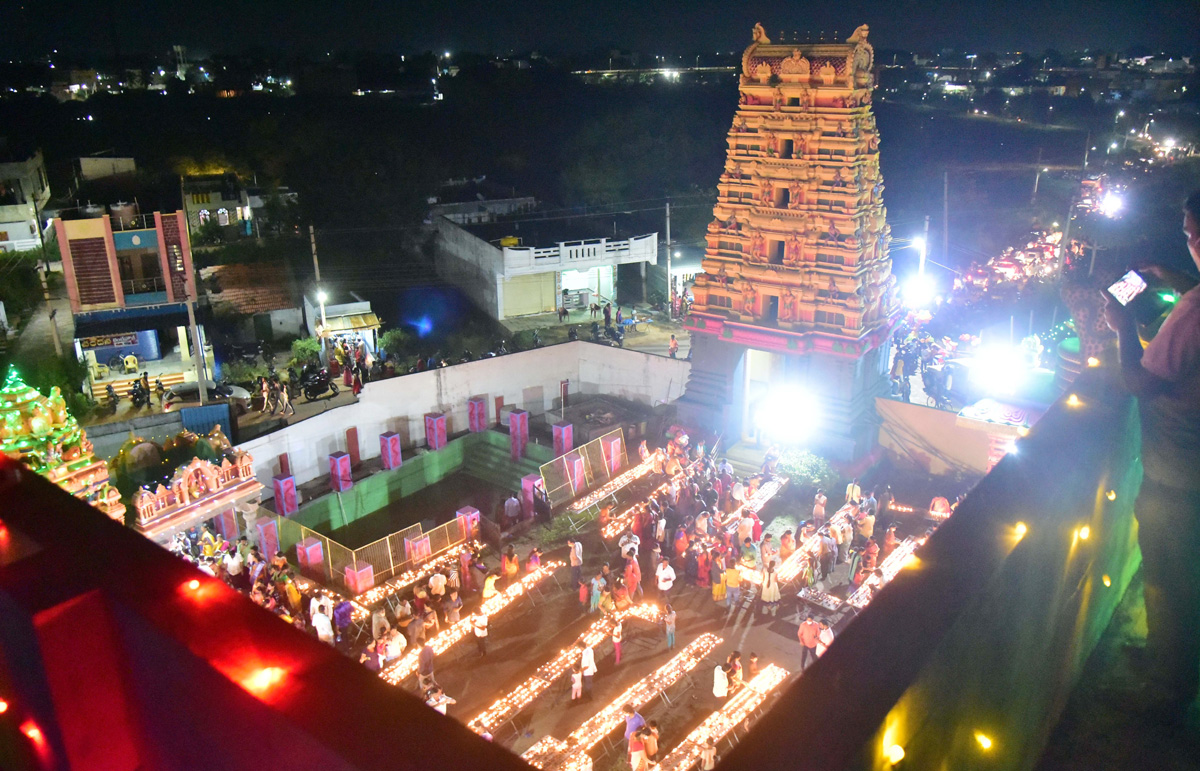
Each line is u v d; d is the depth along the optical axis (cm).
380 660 2408
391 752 262
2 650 332
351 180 6675
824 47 3203
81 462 2208
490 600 2730
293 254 6062
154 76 15550
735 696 2253
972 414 3231
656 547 2767
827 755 416
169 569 339
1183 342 721
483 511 3678
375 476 3712
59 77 13862
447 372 4088
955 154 9781
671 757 2083
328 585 2875
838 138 3225
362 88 12094
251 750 293
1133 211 6456
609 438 3519
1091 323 919
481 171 7981
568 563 2942
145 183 5456
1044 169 7562
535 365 4384
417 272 6253
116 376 4266
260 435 3522
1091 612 952
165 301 4334
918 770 516
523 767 262
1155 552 799
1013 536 641
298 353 4628
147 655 317
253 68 13225
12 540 357
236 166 7450
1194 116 10256
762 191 3412
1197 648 809
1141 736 839
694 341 3750
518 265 5131
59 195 7138
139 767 346
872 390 3606
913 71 19138
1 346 4981
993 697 652
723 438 3659
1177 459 754
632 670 2400
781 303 3438
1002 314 4831
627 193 7350
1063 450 808
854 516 2861
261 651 297
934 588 571
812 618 2328
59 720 318
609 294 5591
